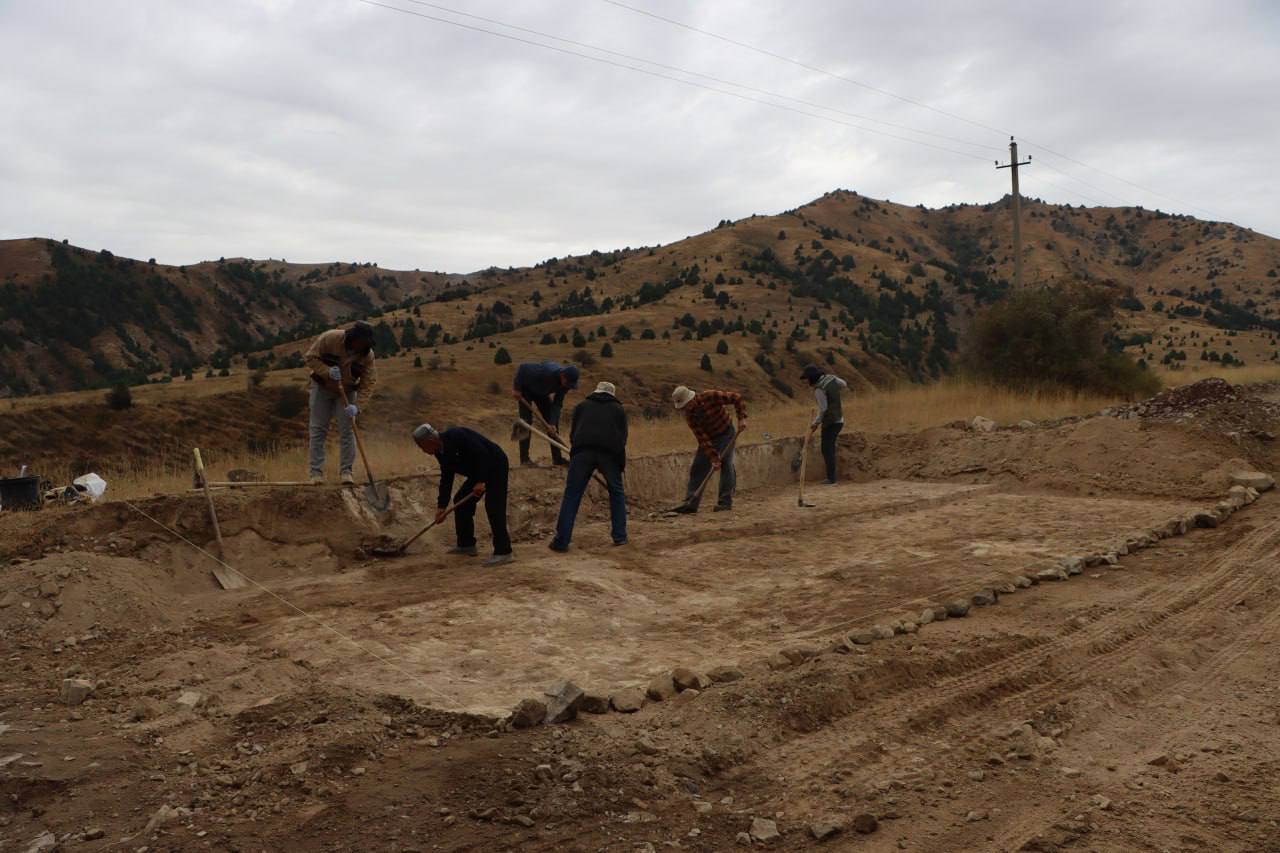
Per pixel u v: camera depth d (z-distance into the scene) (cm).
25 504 870
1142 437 1297
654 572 825
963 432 1514
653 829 376
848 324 11106
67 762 436
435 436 807
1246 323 13388
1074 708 505
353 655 584
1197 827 378
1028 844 364
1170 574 781
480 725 468
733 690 504
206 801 399
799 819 386
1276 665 577
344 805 390
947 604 672
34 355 14525
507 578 775
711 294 13738
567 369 1134
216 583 772
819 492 1305
